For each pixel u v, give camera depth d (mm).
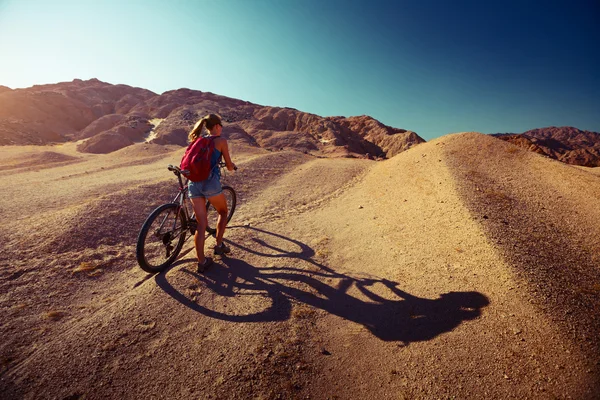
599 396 1845
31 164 18922
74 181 10531
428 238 4309
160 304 2961
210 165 3367
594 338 2242
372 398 2104
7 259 3768
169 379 2195
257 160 12227
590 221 4469
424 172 7469
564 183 5922
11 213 6148
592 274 3125
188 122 73625
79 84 157000
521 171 6695
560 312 2500
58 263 3775
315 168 11383
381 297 3170
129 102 131750
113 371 2230
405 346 2496
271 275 3605
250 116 101875
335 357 2455
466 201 5055
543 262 3270
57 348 2400
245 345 2523
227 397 2076
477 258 3473
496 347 2311
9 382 2100
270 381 2211
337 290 3344
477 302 2818
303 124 111312
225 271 3617
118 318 2746
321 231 5137
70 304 3096
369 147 111188
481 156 7664
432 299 3006
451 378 2145
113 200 6125
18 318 2791
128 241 4590
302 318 2881
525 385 1996
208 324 2758
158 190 7285
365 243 4562
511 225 4223
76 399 2016
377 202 6609
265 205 6887
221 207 3639
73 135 89938
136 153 22859
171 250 3688
